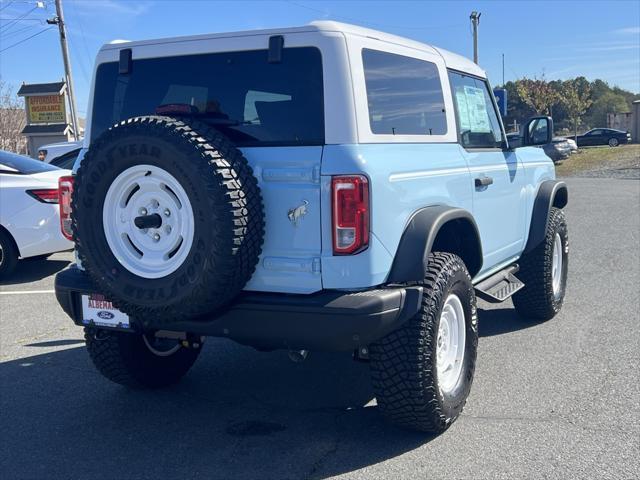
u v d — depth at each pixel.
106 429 4.39
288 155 3.65
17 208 8.89
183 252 3.55
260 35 3.93
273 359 5.76
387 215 3.72
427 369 3.87
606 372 5.20
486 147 5.39
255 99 3.89
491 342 6.04
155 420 4.53
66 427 4.43
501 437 4.12
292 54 3.81
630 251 10.37
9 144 42.47
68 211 4.53
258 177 3.68
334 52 3.72
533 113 62.12
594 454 3.87
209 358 5.81
